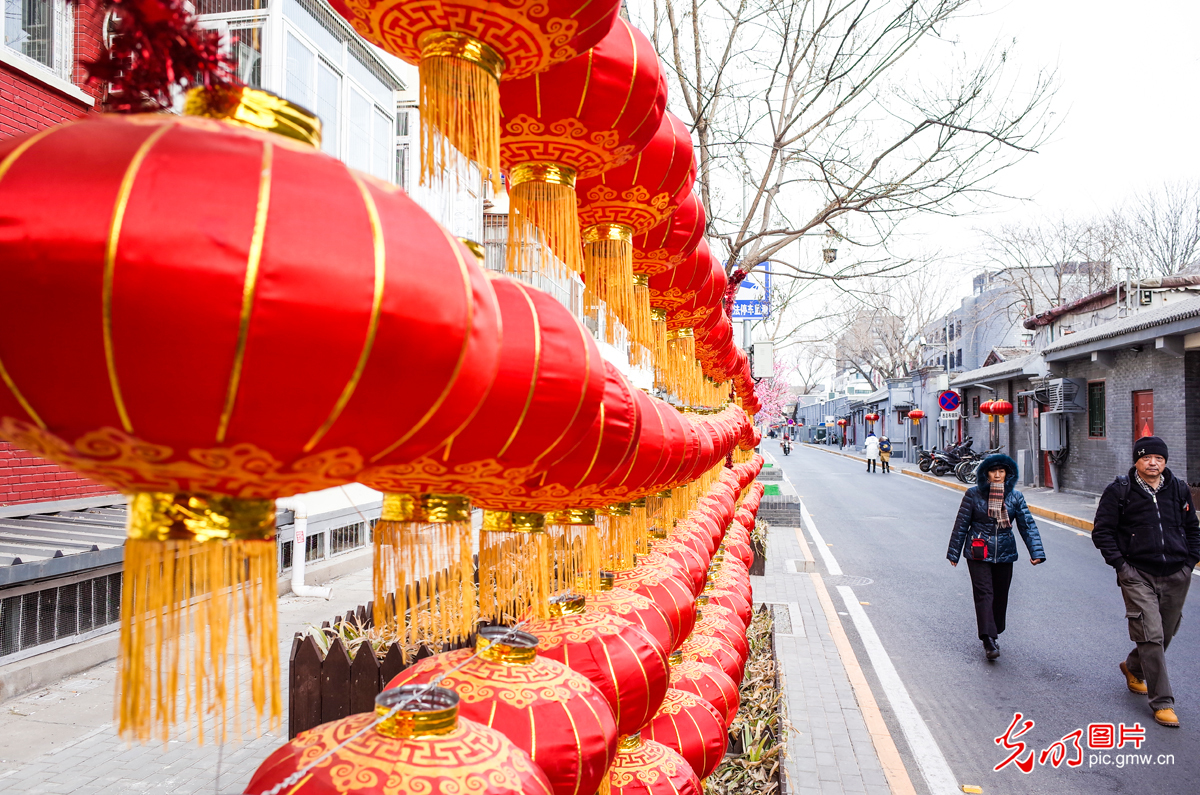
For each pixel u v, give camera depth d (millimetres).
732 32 7789
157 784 3846
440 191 1333
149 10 781
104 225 625
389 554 1338
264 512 842
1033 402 23219
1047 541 13258
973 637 7621
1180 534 5625
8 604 5000
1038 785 4539
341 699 2977
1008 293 32719
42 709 4734
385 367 736
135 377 646
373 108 6438
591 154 1773
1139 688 6082
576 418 1258
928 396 37719
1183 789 4520
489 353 883
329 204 722
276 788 1197
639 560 2748
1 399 697
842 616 8398
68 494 6855
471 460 1202
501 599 1709
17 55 5777
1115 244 27750
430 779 1188
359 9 1267
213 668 821
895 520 16469
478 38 1291
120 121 735
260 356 662
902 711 5668
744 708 4379
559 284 1877
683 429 2174
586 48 1410
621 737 2076
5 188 649
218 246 648
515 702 1548
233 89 831
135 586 828
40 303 626
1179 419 15539
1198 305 13602
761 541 10391
